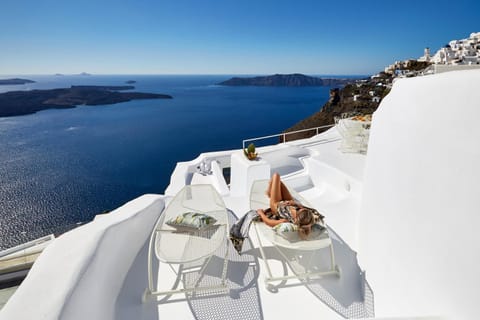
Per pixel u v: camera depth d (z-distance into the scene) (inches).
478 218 47.9
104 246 84.3
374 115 92.5
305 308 81.0
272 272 96.2
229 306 81.1
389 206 75.2
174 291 83.7
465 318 49.6
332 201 160.6
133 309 78.0
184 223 102.4
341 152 227.6
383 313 74.2
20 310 54.2
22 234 815.7
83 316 60.6
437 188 57.6
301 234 95.0
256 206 129.2
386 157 78.7
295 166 235.9
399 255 69.1
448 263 53.4
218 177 249.9
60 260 72.6
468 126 51.9
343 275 94.5
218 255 105.8
